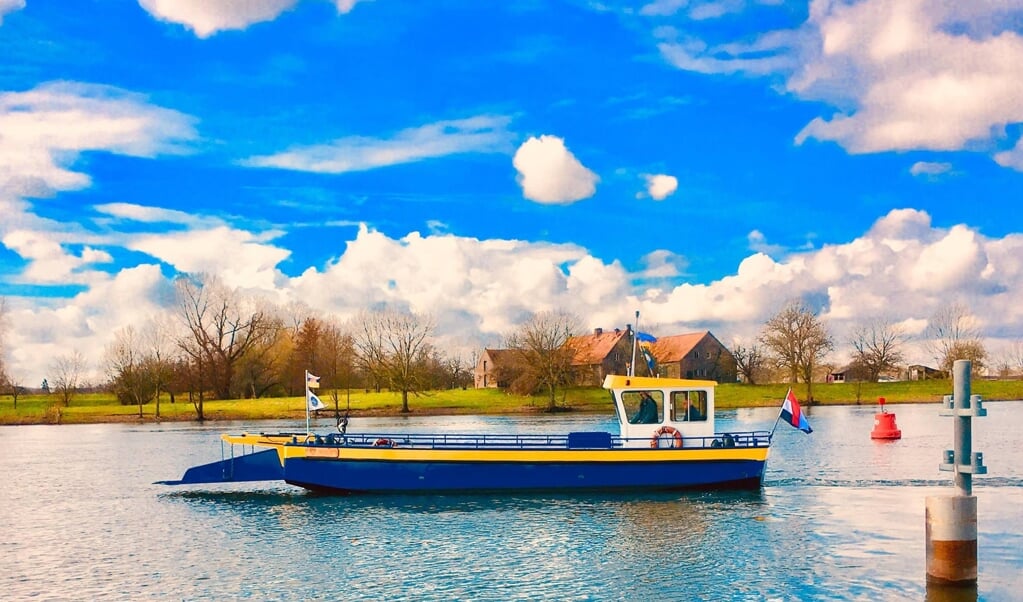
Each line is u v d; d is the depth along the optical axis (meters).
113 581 25.72
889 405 138.38
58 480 51.12
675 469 37.09
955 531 21.64
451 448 36.81
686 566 25.80
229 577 25.66
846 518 32.59
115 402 150.25
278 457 38.75
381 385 153.50
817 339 141.38
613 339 179.62
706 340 183.62
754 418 103.81
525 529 30.94
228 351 150.25
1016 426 81.88
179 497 41.12
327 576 25.36
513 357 147.75
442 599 22.97
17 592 24.86
